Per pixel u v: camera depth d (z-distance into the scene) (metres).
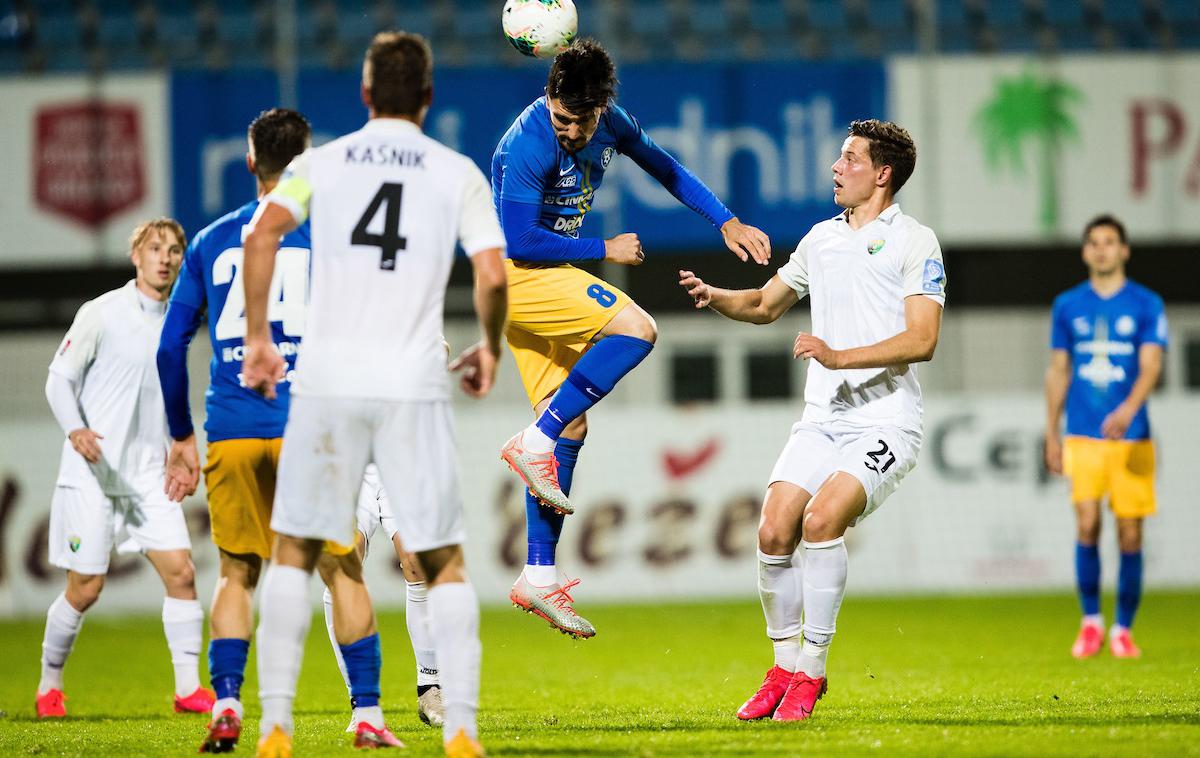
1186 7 62.34
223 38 62.66
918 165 55.59
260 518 16.23
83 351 21.61
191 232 54.66
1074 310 29.77
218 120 54.88
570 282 19.16
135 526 21.95
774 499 18.02
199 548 47.97
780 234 55.56
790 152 55.50
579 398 18.86
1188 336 58.91
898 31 62.19
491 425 51.69
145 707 23.09
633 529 51.50
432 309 13.98
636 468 51.72
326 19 63.28
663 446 51.84
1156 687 21.69
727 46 61.53
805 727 16.91
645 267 58.12
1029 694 21.14
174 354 16.47
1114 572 52.12
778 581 18.03
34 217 54.59
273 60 62.16
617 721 18.67
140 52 62.06
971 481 52.09
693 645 34.62
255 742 16.58
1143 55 55.75
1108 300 29.47
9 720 21.02
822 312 18.66
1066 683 22.92
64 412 21.33
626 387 58.22
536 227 18.72
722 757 14.27
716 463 51.91
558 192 19.12
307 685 26.55
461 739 13.70
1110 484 29.14
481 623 43.56
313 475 13.70
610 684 25.72
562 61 17.88
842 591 17.73
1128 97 55.72
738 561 51.62
